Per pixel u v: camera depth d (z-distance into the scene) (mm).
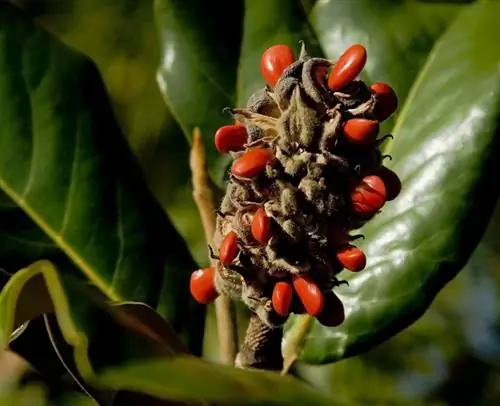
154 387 368
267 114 437
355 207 431
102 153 536
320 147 426
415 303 511
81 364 371
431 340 949
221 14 573
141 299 526
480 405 949
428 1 569
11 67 533
